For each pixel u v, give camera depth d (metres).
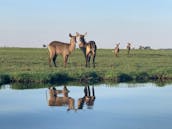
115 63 44.66
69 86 26.73
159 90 25.22
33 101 20.41
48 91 24.06
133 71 33.09
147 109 18.39
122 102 20.36
